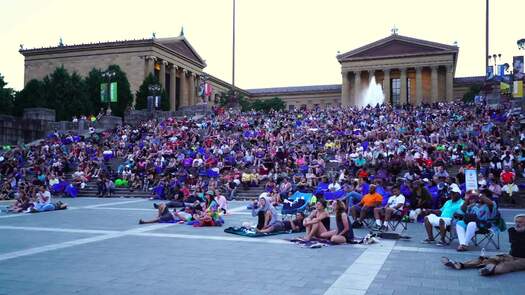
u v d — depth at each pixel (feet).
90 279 27.68
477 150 97.30
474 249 38.40
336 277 28.22
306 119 164.96
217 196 67.67
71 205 81.82
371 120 157.69
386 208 49.26
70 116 225.35
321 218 42.47
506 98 166.61
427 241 41.60
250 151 118.52
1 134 147.64
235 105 246.27
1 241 42.24
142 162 111.04
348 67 353.92
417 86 336.90
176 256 34.91
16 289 25.40
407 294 24.48
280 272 29.53
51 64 317.83
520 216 30.45
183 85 345.72
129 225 54.29
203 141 131.54
